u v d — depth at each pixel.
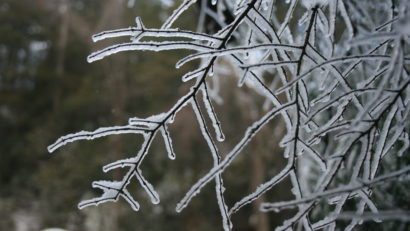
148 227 9.07
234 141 9.40
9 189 10.22
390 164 2.11
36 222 9.00
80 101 10.96
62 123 11.23
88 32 11.84
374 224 2.21
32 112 12.42
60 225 8.79
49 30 13.17
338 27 2.34
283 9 2.53
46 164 9.85
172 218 9.41
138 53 10.62
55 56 13.33
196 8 2.41
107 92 10.58
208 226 9.36
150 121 1.31
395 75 1.10
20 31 13.52
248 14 1.40
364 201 1.26
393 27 1.49
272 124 8.44
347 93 1.25
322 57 1.27
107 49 1.27
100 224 8.43
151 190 1.35
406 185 2.07
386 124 1.21
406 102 1.38
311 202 1.18
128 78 10.76
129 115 10.98
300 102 1.31
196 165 9.80
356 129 1.18
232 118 9.27
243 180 9.75
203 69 1.31
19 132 11.94
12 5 13.10
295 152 1.27
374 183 1.04
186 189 9.48
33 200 9.77
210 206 9.69
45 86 12.73
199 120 1.33
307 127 1.37
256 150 8.91
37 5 12.97
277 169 9.05
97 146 9.69
